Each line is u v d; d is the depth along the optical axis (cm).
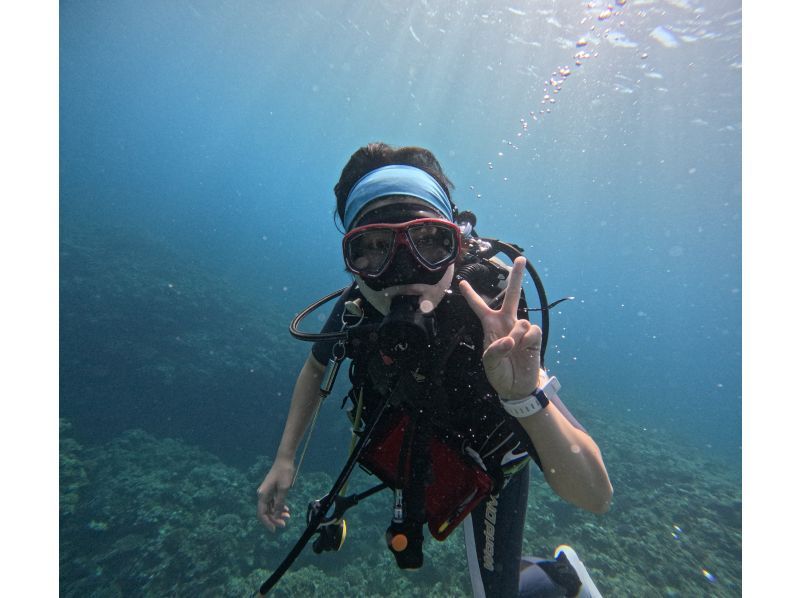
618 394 2675
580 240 7188
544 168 3262
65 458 704
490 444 152
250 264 3369
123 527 591
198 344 1166
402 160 172
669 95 1789
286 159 8762
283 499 204
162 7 2759
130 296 1305
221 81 4238
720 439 2244
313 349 234
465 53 1958
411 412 142
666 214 3984
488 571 210
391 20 1931
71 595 494
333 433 946
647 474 1011
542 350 166
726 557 670
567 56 1661
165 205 5053
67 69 6131
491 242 177
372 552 600
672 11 1269
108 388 950
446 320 143
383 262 132
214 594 496
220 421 991
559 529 693
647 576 594
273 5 2191
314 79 3112
